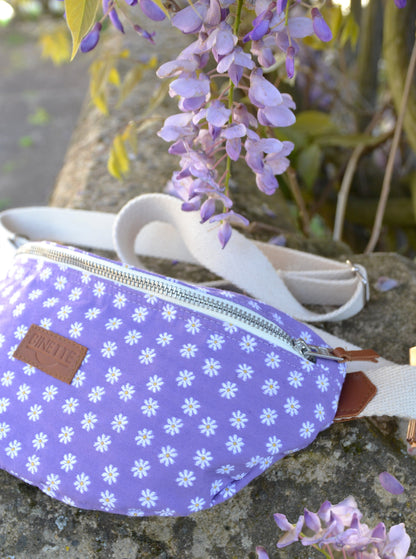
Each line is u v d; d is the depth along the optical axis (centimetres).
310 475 75
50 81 372
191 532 73
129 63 167
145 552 72
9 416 68
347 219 150
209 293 68
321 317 89
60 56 160
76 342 68
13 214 106
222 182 125
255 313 68
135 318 67
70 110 341
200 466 65
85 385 66
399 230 160
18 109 346
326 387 68
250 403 65
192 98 63
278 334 68
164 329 67
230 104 63
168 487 65
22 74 382
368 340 91
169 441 64
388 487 72
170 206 89
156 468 65
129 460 65
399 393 70
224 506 74
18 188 286
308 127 133
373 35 145
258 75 63
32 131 325
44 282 72
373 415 74
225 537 72
